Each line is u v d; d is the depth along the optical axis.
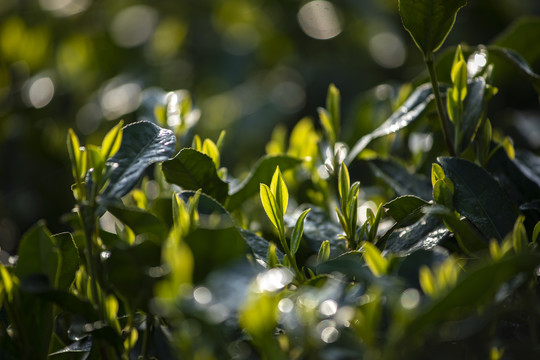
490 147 0.92
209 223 0.80
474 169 0.85
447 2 0.86
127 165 0.83
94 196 0.80
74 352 0.82
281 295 0.79
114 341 0.80
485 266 0.74
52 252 0.82
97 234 0.82
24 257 0.82
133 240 0.84
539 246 0.83
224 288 0.76
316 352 0.77
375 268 0.79
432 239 0.84
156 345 0.82
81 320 0.85
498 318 0.80
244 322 0.76
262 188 0.84
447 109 0.92
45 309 0.82
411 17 0.87
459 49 0.90
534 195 0.89
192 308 0.76
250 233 0.87
